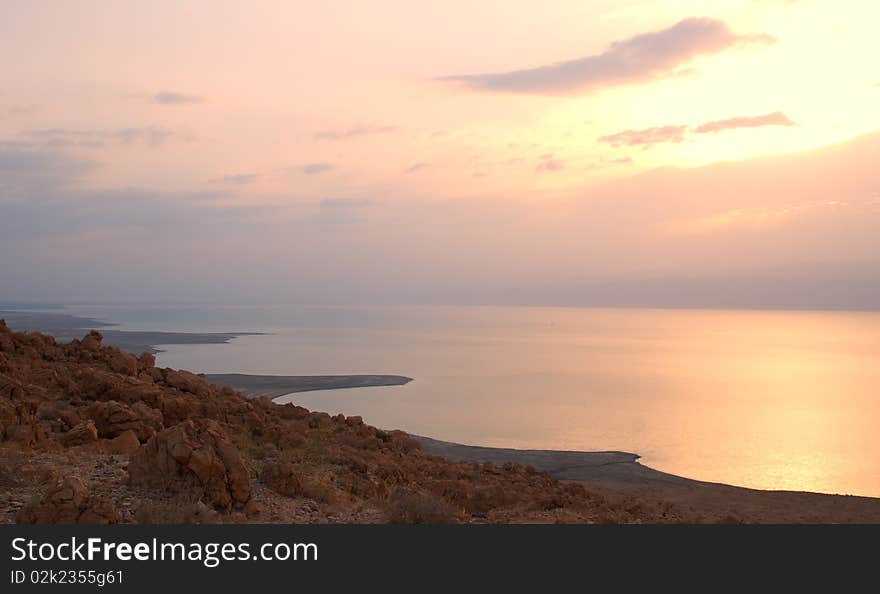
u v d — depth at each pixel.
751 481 43.81
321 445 21.05
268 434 21.02
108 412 18.47
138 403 19.88
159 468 13.16
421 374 115.88
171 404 20.78
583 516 16.05
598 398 88.06
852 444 57.72
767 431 64.50
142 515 11.45
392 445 25.53
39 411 18.83
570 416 73.12
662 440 59.38
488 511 16.53
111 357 25.88
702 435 62.03
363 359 143.12
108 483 13.28
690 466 48.59
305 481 15.64
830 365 135.62
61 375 22.05
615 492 28.45
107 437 18.27
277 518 12.98
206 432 13.68
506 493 17.25
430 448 46.88
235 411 23.19
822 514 24.08
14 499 12.31
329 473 17.38
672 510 22.00
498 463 42.50
